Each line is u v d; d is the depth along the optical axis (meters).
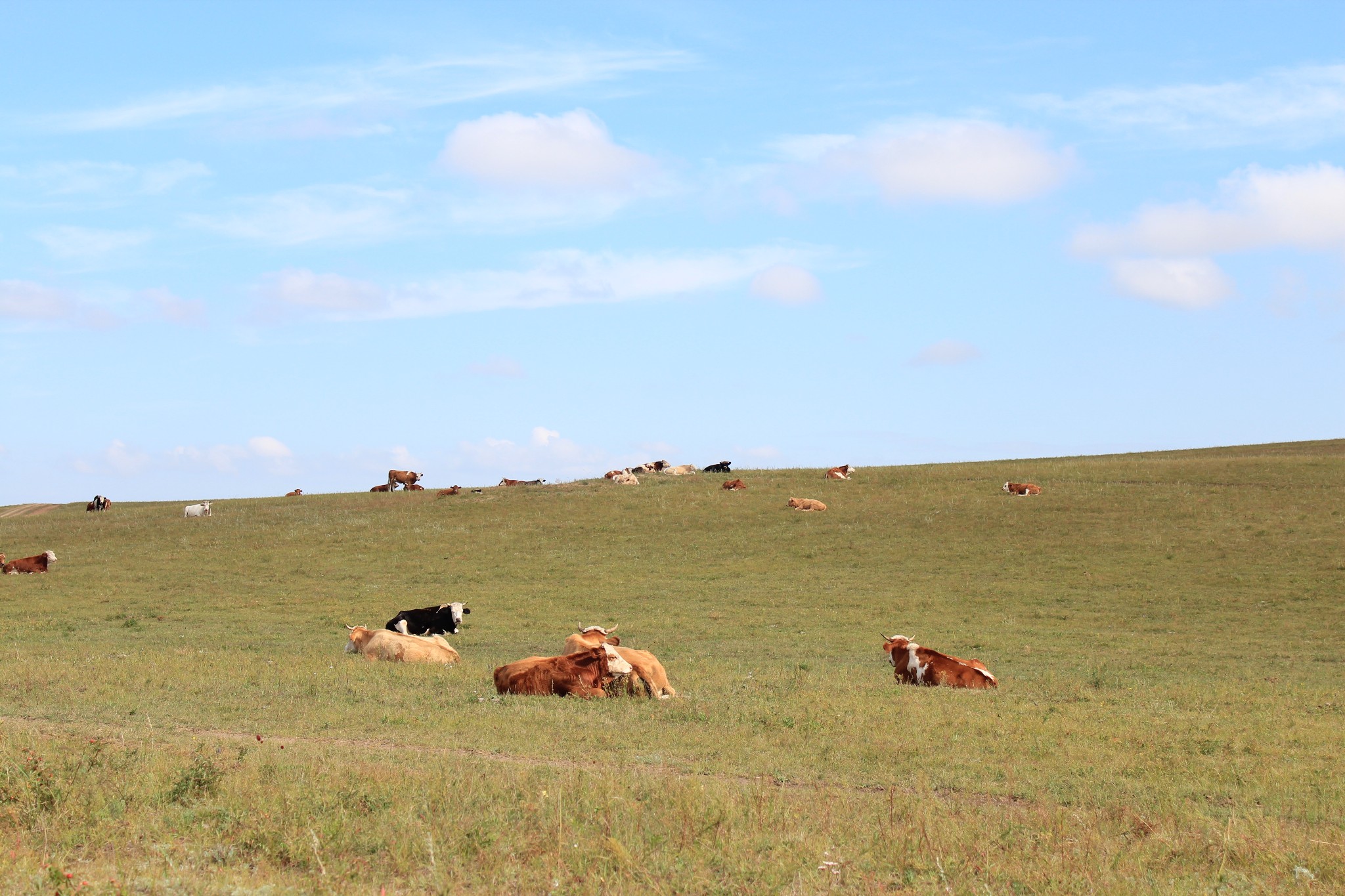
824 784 10.15
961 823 8.32
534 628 27.44
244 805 8.16
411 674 17.98
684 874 6.79
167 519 53.53
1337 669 20.98
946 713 14.30
